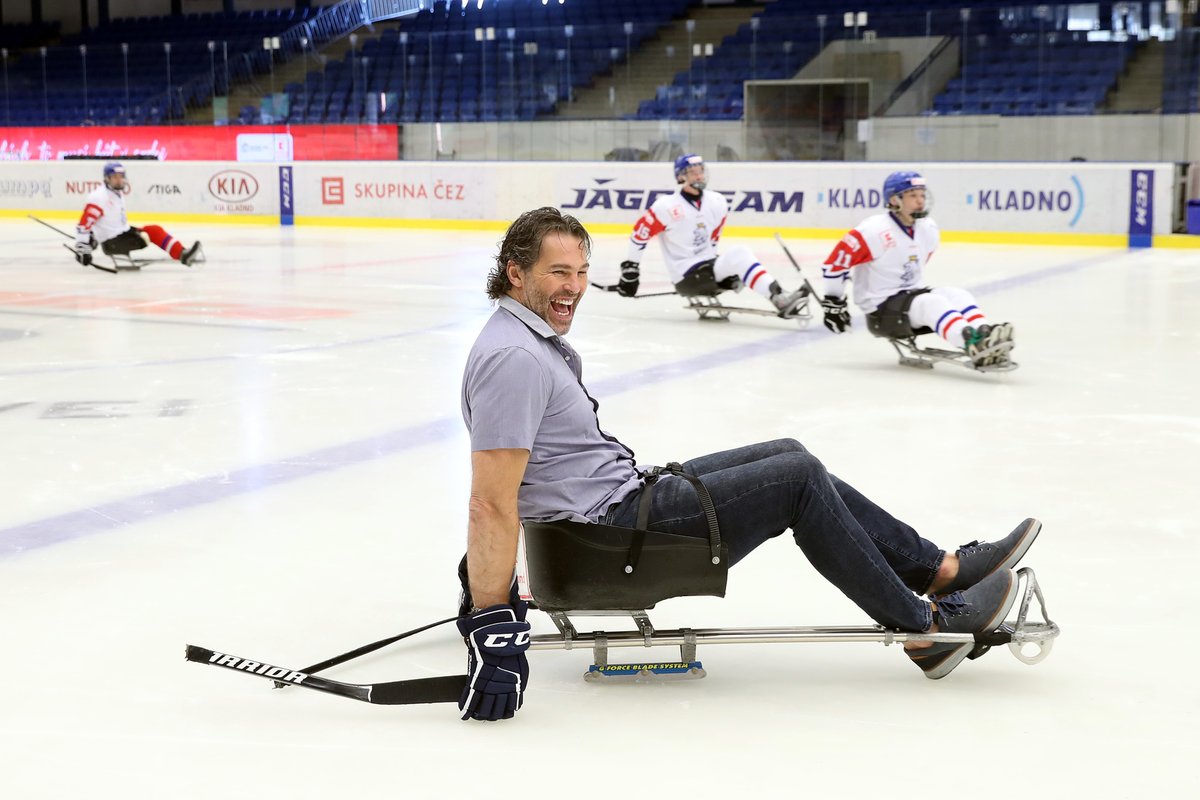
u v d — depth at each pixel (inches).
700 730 107.3
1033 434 232.8
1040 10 676.1
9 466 207.3
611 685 117.3
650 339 361.7
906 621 113.4
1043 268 547.5
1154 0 653.3
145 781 98.0
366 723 109.0
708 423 243.3
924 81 695.7
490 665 105.9
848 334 372.8
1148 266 553.9
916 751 103.3
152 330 375.6
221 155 869.8
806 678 119.3
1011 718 110.0
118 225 548.1
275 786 97.1
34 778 98.7
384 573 152.6
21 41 1228.5
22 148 923.4
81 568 154.4
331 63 834.8
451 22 1027.3
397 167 807.1
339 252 650.2
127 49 887.1
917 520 176.6
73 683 118.4
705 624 134.9
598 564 109.3
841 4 935.7
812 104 719.7
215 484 195.9
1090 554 160.2
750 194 721.0
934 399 269.1
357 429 236.2
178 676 120.2
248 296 466.0
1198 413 252.1
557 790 96.4
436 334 367.9
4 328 379.9
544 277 107.4
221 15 1170.0
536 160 782.5
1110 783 97.7
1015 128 684.1
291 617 137.3
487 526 105.5
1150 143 660.7
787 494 109.3
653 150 756.0
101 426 239.0
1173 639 130.2
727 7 986.1
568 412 110.5
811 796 95.5
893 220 302.8
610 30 757.3
